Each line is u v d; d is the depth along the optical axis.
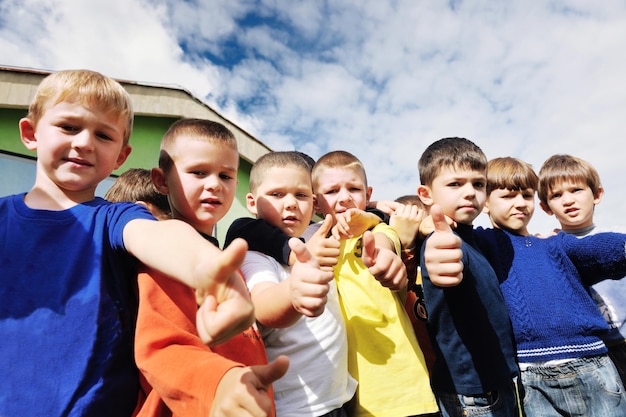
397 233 1.80
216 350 1.14
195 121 1.63
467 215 1.87
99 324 1.06
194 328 1.08
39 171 1.26
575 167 2.78
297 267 1.09
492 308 1.60
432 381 1.72
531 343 1.82
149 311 1.01
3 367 0.99
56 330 1.03
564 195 2.79
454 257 1.29
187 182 1.49
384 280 1.31
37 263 1.10
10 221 1.17
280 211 1.88
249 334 1.29
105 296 1.09
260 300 1.27
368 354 1.65
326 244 1.51
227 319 0.67
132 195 2.22
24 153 4.38
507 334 1.63
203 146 1.51
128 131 1.41
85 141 1.21
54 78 1.27
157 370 0.90
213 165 1.51
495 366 1.53
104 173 1.28
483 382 1.51
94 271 1.10
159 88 5.21
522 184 2.19
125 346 1.10
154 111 5.10
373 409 1.55
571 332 1.81
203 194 1.49
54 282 1.08
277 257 1.63
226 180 1.56
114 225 1.13
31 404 0.96
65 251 1.12
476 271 1.59
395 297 1.81
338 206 2.05
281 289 1.21
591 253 1.86
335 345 1.56
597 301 2.45
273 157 2.02
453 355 1.56
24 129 1.31
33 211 1.18
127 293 1.15
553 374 1.77
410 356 1.66
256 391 0.74
